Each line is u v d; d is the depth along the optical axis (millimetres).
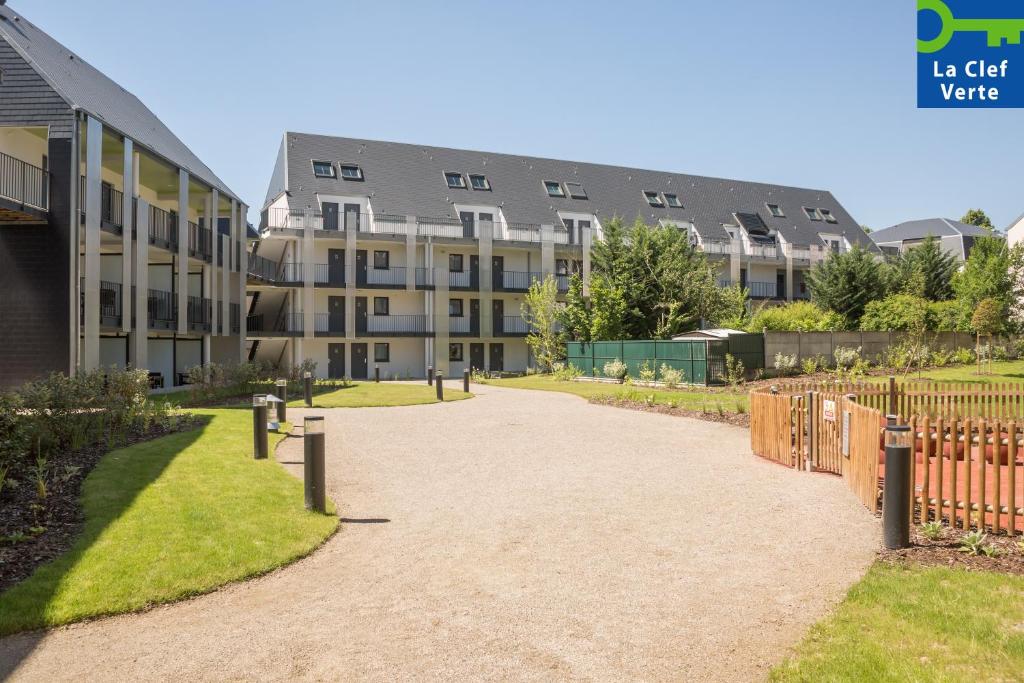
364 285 39281
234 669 4188
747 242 50688
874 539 6508
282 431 13820
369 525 7355
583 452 11797
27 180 19359
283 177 41250
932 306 35500
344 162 42281
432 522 7453
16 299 18906
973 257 33531
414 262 40125
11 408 9953
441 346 40875
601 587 5461
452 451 12023
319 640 4574
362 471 10289
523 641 4516
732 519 7371
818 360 28875
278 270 40375
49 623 4785
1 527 6645
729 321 35781
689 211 50812
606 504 8141
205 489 8367
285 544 6473
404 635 4629
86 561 5820
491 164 47031
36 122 19031
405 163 44188
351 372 40156
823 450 9828
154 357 28062
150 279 27844
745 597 5188
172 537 6508
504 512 7840
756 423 11320
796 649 4262
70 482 8484
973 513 6609
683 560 6082
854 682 3781
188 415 15500
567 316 36312
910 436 6168
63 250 18922
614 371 29984
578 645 4445
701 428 14688
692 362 26328
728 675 4016
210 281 28609
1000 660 3984
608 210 47438
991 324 28234
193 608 5129
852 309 43906
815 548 6293
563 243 43688
